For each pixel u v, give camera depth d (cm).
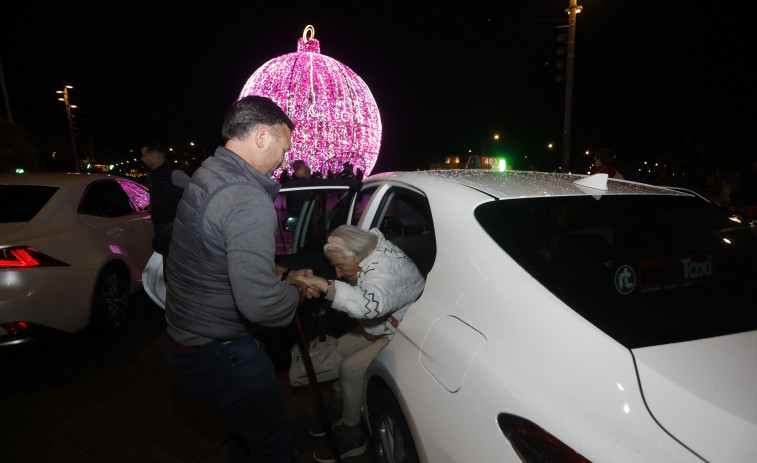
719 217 193
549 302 131
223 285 142
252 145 146
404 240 267
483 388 125
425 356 151
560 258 154
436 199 188
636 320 129
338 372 236
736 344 123
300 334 191
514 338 129
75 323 322
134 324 396
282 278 179
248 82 1437
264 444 164
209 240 135
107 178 423
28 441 239
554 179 219
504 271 144
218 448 234
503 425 116
